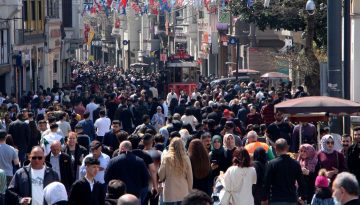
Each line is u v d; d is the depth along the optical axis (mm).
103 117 50719
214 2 123375
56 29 131875
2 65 99875
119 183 23469
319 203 30375
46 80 126375
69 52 155875
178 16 175250
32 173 28281
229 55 139375
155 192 33000
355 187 18875
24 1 115375
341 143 39594
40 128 46906
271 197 30422
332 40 42125
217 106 56188
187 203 16453
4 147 36969
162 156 31922
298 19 76438
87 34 192750
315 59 67438
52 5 131375
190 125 47250
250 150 36188
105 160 33031
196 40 163250
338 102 38000
